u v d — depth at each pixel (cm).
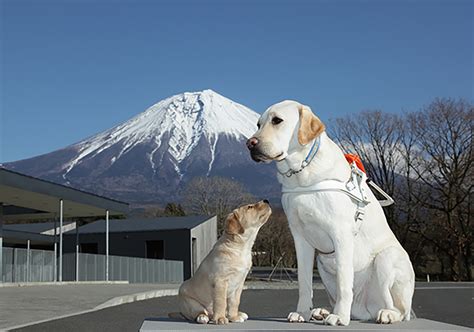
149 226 4612
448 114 4509
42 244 4272
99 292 1986
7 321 1109
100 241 4541
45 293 1914
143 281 3666
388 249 491
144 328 471
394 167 4575
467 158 4266
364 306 504
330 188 462
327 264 496
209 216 4991
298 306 500
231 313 530
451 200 4350
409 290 488
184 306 541
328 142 483
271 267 5756
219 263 518
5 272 2595
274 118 464
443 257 4734
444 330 434
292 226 489
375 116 5922
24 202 2769
